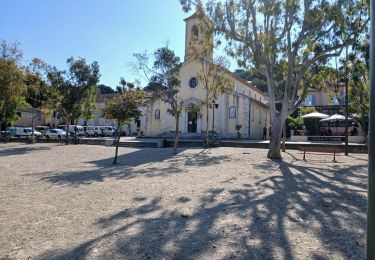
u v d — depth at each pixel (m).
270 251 4.38
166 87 24.77
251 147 27.41
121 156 19.50
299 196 7.95
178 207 6.76
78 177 10.90
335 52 18.20
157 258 4.15
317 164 15.32
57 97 30.98
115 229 5.30
